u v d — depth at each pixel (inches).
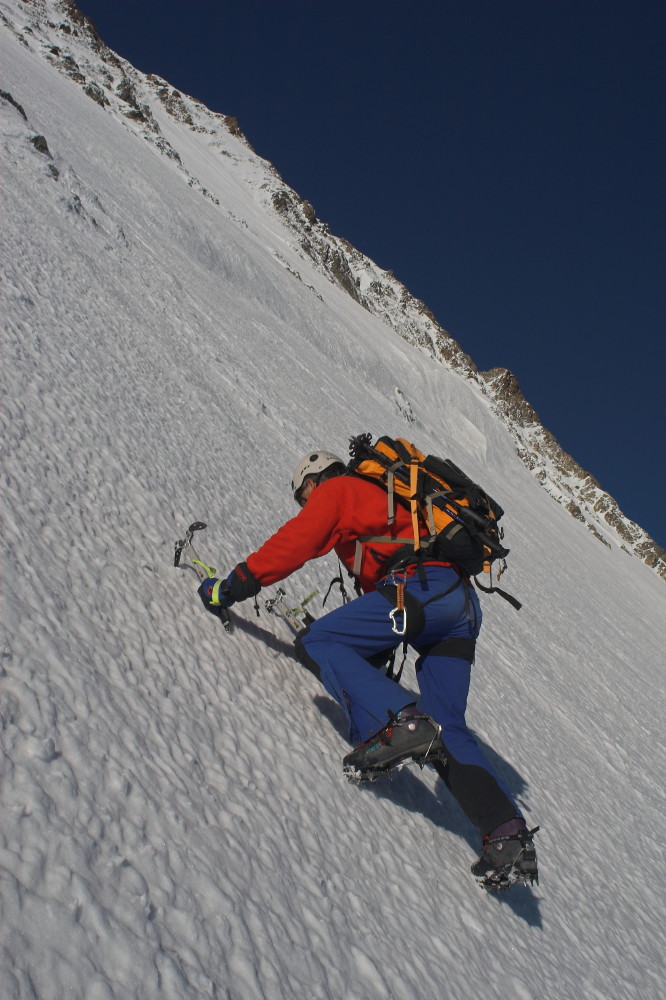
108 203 523.8
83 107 1122.7
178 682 86.2
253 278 949.8
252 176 2832.2
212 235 915.4
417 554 96.7
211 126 3203.7
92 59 2107.5
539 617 394.6
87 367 168.9
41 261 221.1
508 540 687.7
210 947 53.9
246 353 427.8
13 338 148.2
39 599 79.5
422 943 74.9
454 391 1934.1
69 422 132.8
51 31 2085.4
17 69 942.4
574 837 140.3
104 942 47.6
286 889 66.7
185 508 140.5
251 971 54.7
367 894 76.0
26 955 42.9
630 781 215.9
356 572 100.0
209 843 63.8
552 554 907.4
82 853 52.7
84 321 200.8
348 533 99.7
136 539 113.1
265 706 96.0
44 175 338.3
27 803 53.1
